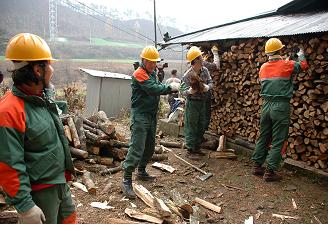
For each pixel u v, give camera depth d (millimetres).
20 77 1996
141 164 4820
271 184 4867
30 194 2098
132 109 4355
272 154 4898
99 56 43781
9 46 2039
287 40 5383
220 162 5855
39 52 2029
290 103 5309
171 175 5191
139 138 4266
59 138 2256
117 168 5215
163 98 12695
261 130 5137
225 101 6766
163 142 6809
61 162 2229
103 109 11508
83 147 5301
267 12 7066
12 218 3445
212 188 4758
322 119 4871
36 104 2078
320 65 4848
